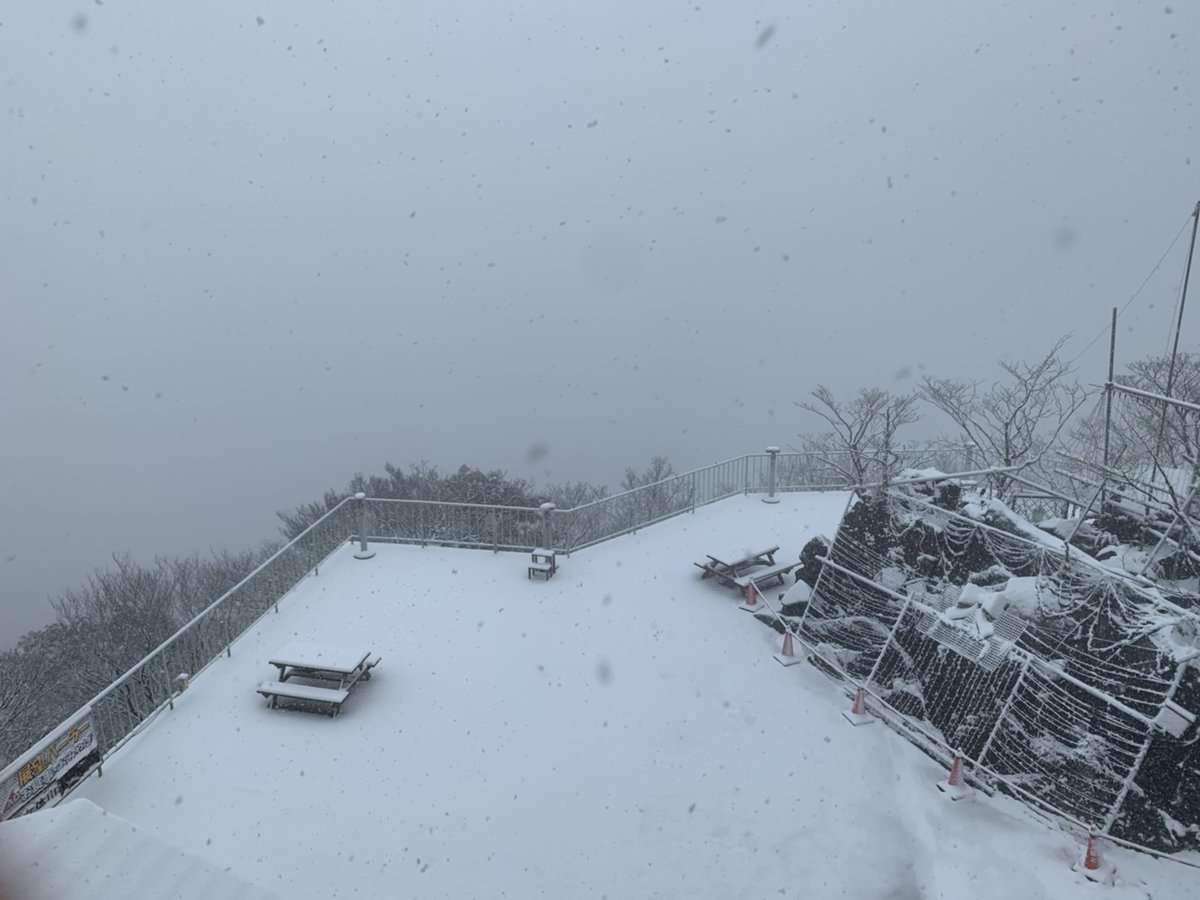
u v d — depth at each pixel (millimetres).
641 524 16844
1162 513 12680
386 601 13734
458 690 11359
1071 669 9609
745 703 11125
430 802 9312
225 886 5520
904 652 11305
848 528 12812
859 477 17188
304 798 9312
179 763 9836
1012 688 9883
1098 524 13414
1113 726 8953
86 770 9367
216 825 8867
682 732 10555
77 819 5750
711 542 15836
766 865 8539
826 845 8781
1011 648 10062
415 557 15430
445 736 10430
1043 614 10266
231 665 11898
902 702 10875
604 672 11773
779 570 14203
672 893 8203
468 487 29453
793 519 16938
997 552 11758
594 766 9938
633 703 11109
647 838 8875
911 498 12617
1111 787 8727
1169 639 9125
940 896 8141
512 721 10734
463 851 8641
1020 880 8180
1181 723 8578
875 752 10203
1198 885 8086
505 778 9719
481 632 12781
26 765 8453
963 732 10086
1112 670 9312
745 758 10094
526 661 12023
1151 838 8594
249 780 9586
